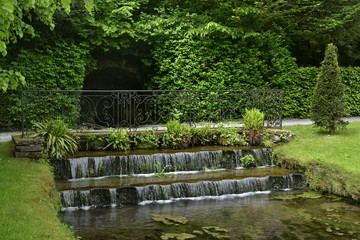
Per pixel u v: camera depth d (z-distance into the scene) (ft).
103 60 50.52
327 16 59.98
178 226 21.48
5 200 19.92
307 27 61.77
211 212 24.21
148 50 51.29
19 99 41.22
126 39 48.21
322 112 38.75
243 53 51.52
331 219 23.12
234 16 49.39
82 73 45.09
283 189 30.27
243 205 25.86
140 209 24.64
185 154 33.09
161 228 21.07
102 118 55.83
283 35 56.29
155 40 49.16
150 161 31.99
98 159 30.48
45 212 19.67
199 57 49.01
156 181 28.45
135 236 19.77
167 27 49.98
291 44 63.05
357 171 28.35
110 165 30.86
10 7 11.17
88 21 46.09
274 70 53.83
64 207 24.64
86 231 20.40
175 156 32.71
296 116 56.24
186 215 23.53
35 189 22.59
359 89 60.64
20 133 39.99
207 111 48.06
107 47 48.83
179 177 30.14
